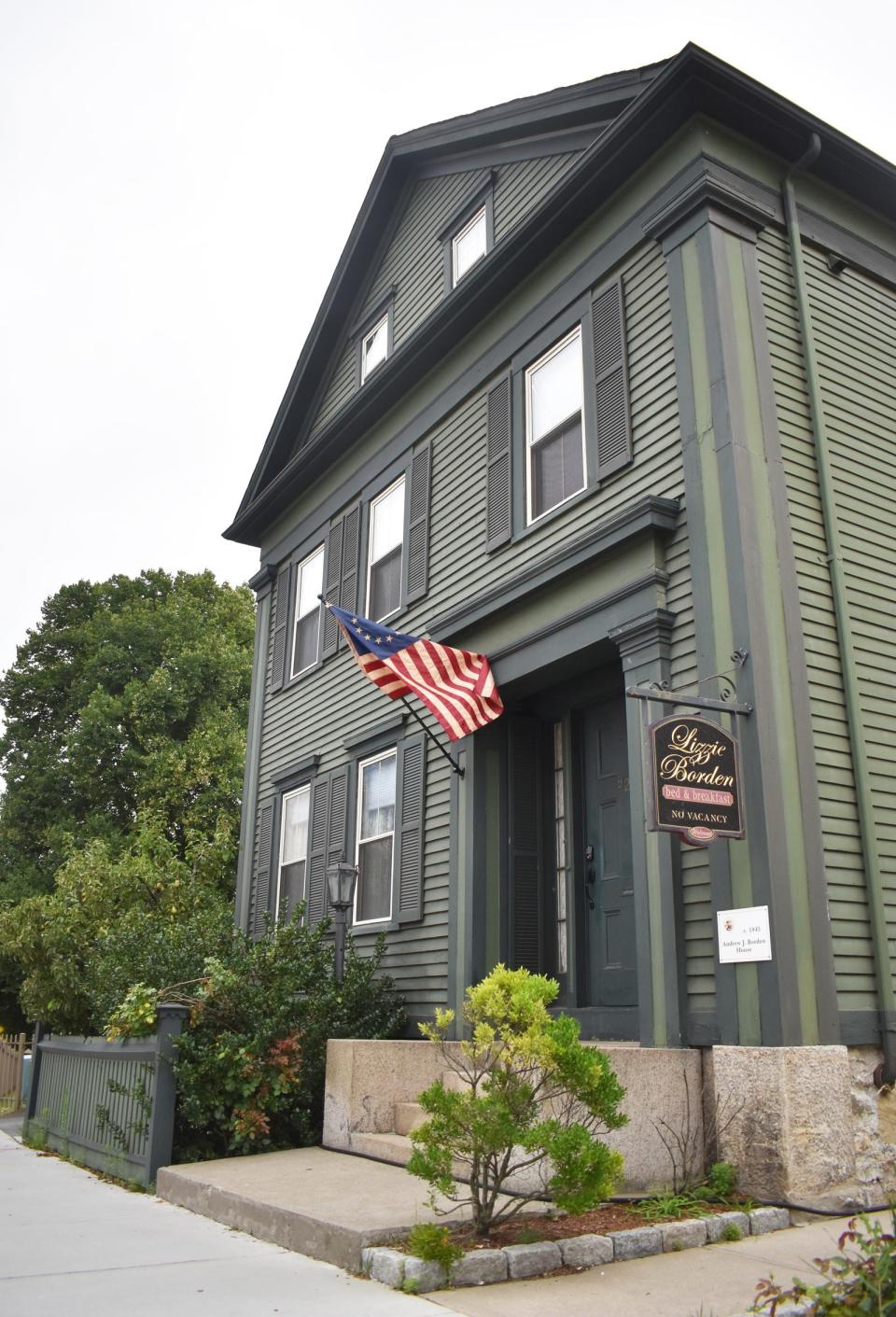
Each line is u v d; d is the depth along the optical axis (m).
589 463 8.72
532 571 8.67
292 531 15.19
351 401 12.80
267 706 15.13
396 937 10.47
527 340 9.95
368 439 13.07
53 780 29.39
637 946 7.18
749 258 7.97
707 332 7.66
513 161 11.27
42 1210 6.80
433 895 9.99
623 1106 6.02
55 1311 4.33
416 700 10.96
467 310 10.70
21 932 15.30
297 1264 5.16
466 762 9.63
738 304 7.73
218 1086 8.05
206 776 27.88
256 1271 5.00
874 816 7.04
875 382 8.62
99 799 29.02
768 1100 5.89
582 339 9.12
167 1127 7.71
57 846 27.92
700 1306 4.22
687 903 6.88
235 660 30.94
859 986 6.53
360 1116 7.83
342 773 12.34
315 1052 8.66
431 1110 5.09
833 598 7.45
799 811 6.55
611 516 8.29
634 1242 5.06
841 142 8.51
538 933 9.20
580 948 8.73
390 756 11.49
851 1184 5.93
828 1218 5.74
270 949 9.03
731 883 6.49
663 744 6.20
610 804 8.76
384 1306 4.34
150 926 10.17
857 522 7.91
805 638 7.15
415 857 10.34
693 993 6.70
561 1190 4.89
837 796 6.90
